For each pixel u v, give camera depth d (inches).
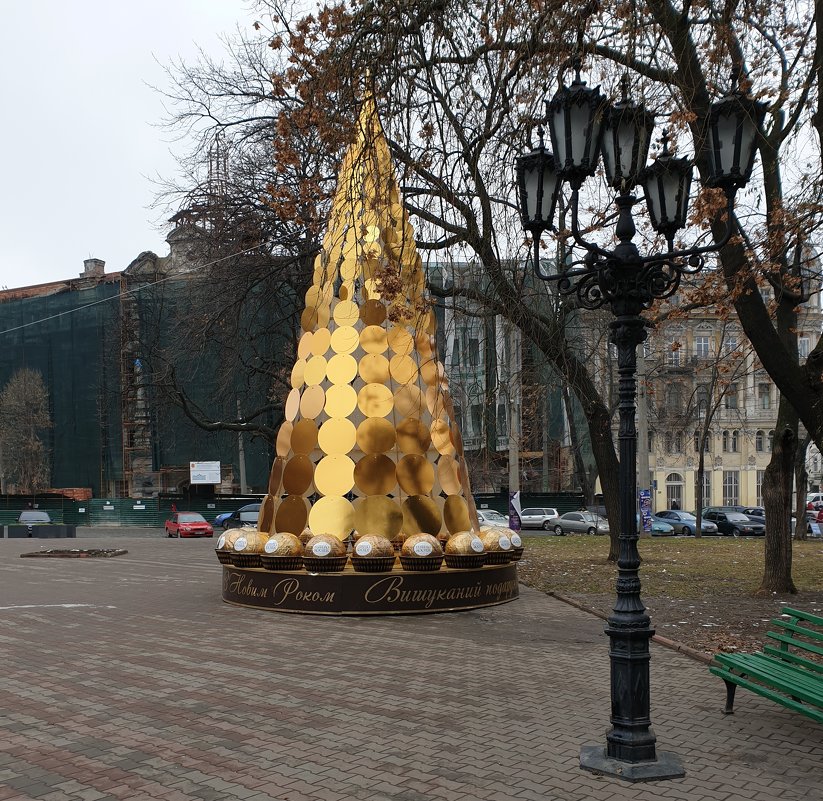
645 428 1379.2
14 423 2274.9
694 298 664.4
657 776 226.2
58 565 951.6
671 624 464.1
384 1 389.1
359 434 566.9
